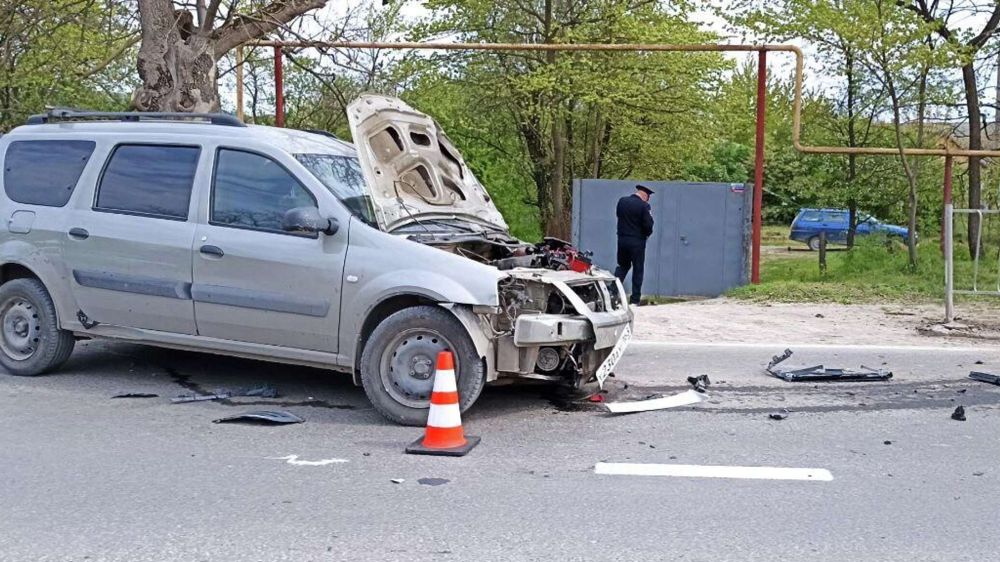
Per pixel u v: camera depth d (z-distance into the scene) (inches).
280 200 271.6
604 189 633.6
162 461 222.5
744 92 820.6
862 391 299.6
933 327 426.3
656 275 623.2
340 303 259.1
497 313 249.8
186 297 278.5
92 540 173.9
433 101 771.4
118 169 295.6
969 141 649.0
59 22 601.6
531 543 172.6
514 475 213.0
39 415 263.6
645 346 379.9
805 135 686.5
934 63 559.2
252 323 271.3
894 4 554.9
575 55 693.3
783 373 317.4
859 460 225.8
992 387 305.1
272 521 183.8
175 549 169.9
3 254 305.9
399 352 254.1
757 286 539.5
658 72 713.0
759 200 557.9
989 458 228.4
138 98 439.8
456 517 185.9
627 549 169.8
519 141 819.4
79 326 299.6
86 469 216.1
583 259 286.7
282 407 275.0
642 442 240.7
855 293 520.7
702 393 293.7
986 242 597.0
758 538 175.3
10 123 664.4
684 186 615.5
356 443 238.5
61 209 299.9
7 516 186.2
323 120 772.6
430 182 297.3
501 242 297.7
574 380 267.3
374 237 258.8
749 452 232.1
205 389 296.2
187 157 286.4
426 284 248.4
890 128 660.1
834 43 597.9
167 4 438.6
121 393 289.4
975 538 176.1
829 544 172.6
